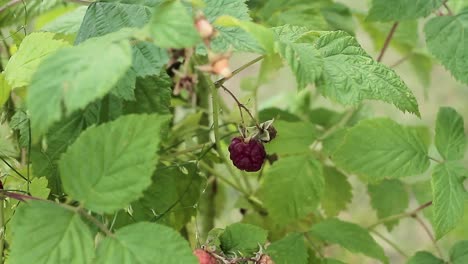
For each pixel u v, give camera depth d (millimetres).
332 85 422
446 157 519
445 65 515
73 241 385
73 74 350
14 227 386
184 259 387
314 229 532
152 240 390
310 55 412
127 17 451
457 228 585
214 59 373
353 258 792
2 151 515
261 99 1111
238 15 429
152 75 451
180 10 368
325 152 562
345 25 609
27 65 445
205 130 581
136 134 390
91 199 389
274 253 512
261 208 591
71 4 619
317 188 552
